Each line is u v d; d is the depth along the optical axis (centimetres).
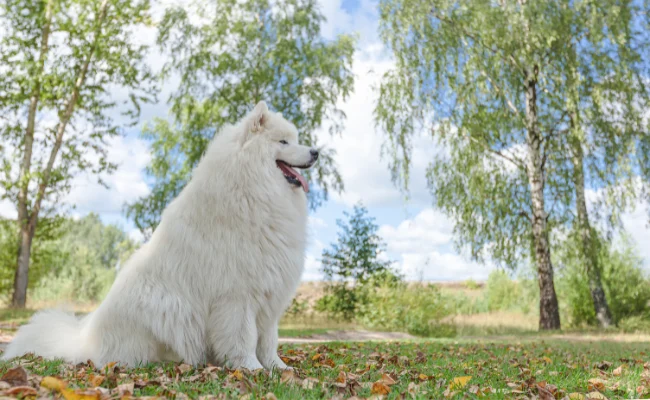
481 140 1669
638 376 448
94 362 381
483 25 1541
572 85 1513
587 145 1575
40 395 260
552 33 1464
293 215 399
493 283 2781
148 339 380
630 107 1565
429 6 1675
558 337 1388
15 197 1745
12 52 1725
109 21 1845
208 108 1941
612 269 1877
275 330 411
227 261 371
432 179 1761
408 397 309
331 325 1574
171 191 1988
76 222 2170
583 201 1703
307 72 1919
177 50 1909
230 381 325
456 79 1650
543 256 1688
